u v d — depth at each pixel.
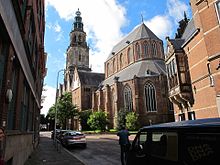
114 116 57.59
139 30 64.75
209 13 15.13
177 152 4.18
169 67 22.73
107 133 51.47
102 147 22.00
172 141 4.41
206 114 16.77
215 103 15.59
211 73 14.88
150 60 58.12
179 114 22.14
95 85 79.88
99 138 37.00
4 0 5.47
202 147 3.62
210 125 3.57
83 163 12.05
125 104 54.31
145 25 65.25
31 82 14.98
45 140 34.75
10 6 6.23
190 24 21.39
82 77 81.62
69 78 91.12
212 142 3.44
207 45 15.10
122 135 11.02
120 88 56.47
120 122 50.50
